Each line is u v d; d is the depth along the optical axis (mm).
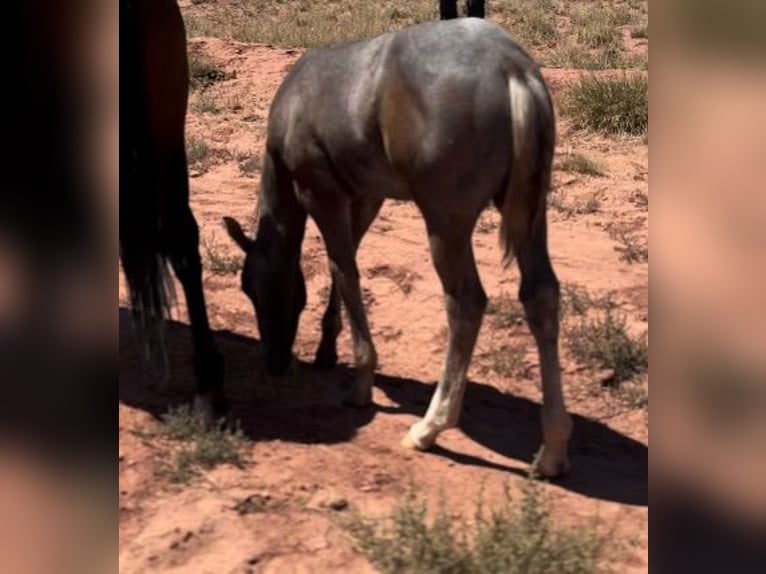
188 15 18672
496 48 3957
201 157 9422
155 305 4375
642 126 10422
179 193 4453
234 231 4961
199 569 3449
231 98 11828
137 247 4316
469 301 4168
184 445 4293
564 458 4215
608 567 3396
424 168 4031
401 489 4070
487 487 4098
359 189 4535
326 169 4559
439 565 3316
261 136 10406
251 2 20297
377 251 6832
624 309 5969
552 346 4039
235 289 6215
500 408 4969
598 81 10836
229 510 3814
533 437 4668
